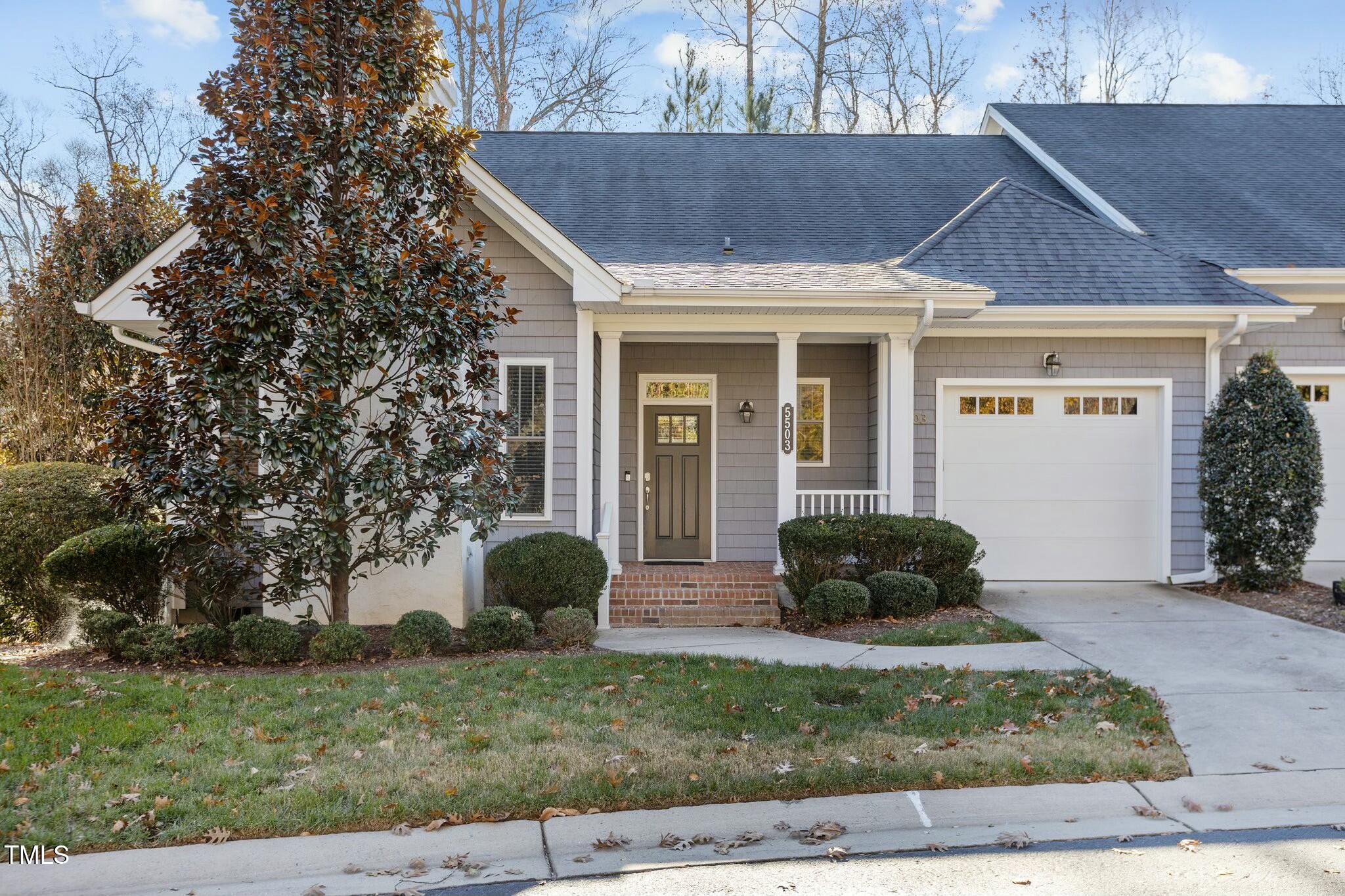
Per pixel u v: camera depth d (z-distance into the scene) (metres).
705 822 4.96
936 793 5.30
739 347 13.14
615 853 4.65
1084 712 6.56
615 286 10.14
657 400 13.15
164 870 4.45
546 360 10.56
